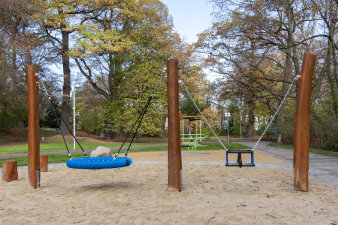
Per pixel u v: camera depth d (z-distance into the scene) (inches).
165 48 1390.3
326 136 818.2
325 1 808.3
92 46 1186.0
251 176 356.2
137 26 1416.1
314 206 213.9
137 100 1311.5
